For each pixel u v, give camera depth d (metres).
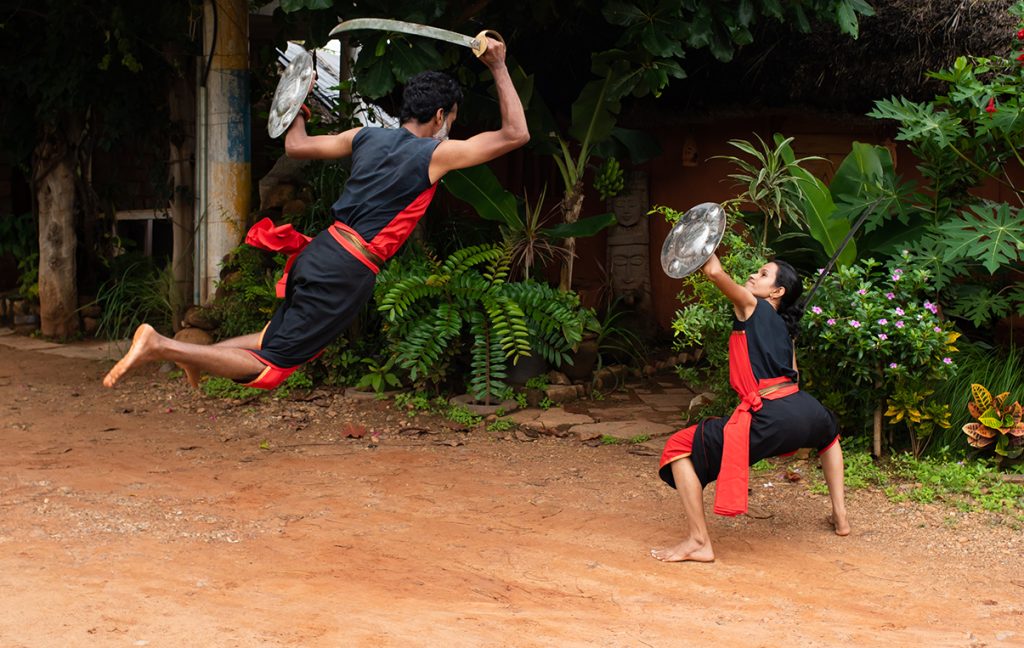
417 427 7.97
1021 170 9.25
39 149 11.72
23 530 5.25
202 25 10.65
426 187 4.15
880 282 7.55
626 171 11.24
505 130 4.04
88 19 10.95
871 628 4.34
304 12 8.30
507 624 4.23
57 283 11.74
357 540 5.34
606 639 4.11
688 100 10.62
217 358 3.82
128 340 11.23
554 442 7.66
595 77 10.52
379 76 7.44
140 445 7.36
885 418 7.06
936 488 6.32
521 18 9.24
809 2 7.93
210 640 3.91
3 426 7.82
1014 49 7.79
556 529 5.65
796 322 5.59
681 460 5.24
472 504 6.09
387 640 3.98
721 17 7.85
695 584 4.86
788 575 5.01
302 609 4.30
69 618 4.07
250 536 5.34
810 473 6.72
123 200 13.42
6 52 11.66
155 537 5.25
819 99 9.85
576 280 11.26
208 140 9.98
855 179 8.05
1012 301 7.79
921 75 8.99
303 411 8.38
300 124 4.51
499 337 8.38
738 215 7.89
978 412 6.72
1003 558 5.27
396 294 8.08
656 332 11.04
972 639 4.21
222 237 9.97
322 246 4.13
